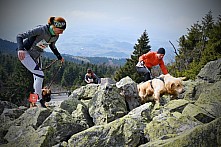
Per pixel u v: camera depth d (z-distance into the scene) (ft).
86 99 20.86
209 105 15.47
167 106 16.08
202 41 64.85
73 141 13.15
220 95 15.88
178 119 13.44
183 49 70.13
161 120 13.57
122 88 18.24
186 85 20.26
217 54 50.67
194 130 10.29
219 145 9.71
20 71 95.45
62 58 18.69
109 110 16.22
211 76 22.04
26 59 16.22
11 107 19.88
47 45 16.76
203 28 65.16
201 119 14.24
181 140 10.28
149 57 22.15
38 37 16.24
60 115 14.94
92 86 21.38
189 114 14.47
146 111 15.31
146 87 18.67
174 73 62.34
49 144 13.56
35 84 16.92
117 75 95.61
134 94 18.54
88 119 16.65
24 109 18.35
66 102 18.37
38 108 15.90
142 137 13.46
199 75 22.82
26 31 15.99
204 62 50.19
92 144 12.88
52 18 16.10
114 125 13.37
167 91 18.35
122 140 13.00
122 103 17.29
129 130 13.23
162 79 18.65
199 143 10.02
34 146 12.99
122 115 16.30
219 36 53.26
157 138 12.96
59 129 14.25
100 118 16.08
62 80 136.56
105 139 12.95
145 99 18.76
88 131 13.19
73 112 16.93
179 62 65.87
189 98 19.12
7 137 14.29
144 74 22.45
